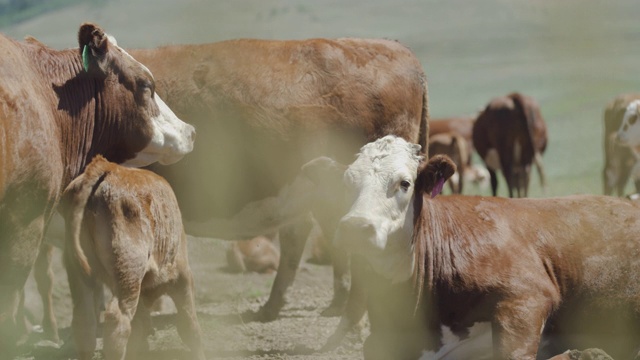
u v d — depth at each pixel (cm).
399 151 987
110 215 1013
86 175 1032
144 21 16588
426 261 1006
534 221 1056
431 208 1030
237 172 1380
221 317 1519
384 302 1009
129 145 1255
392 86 1441
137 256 1020
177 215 1101
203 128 1370
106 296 1656
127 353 1095
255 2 2080
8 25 17775
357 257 1030
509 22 17638
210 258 2067
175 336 1365
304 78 1402
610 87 1669
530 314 980
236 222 1402
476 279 997
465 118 4134
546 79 10625
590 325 1060
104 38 1211
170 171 1367
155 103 1271
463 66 13838
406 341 1016
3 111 1064
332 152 1407
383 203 953
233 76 1382
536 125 3403
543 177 3441
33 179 1095
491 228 1034
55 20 18075
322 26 18462
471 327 1002
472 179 3928
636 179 2316
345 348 1288
